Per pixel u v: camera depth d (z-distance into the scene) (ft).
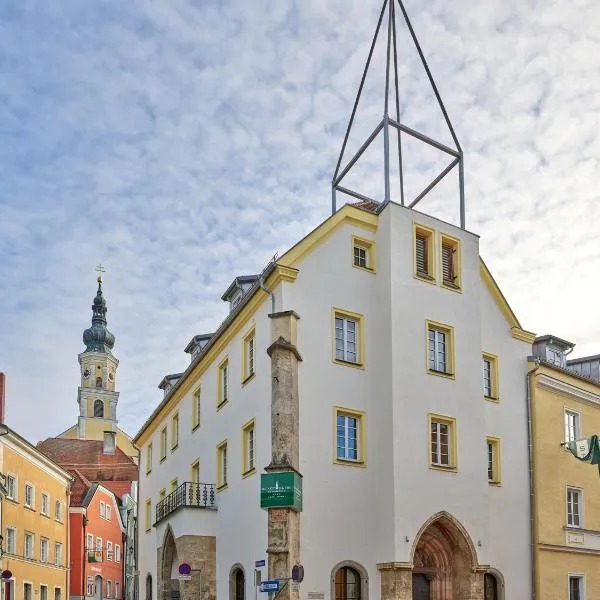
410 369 88.99
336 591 81.56
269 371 88.17
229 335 102.27
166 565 108.99
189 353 135.33
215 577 98.17
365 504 85.20
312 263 88.58
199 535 98.68
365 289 91.76
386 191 93.50
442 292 94.53
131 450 402.72
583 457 105.09
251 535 88.99
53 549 186.39
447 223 97.55
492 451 101.19
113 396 412.98
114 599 247.09
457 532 88.53
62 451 332.19
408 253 92.53
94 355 420.77
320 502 82.23
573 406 113.29
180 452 123.24
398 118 102.37
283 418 81.15
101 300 436.35
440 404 90.53
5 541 151.94
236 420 97.40
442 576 90.07
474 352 95.66
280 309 86.02
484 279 104.99
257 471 88.99
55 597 187.01
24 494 165.07
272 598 77.36
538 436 105.50
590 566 108.68
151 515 144.77
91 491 227.61
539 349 118.01
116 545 254.88
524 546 100.58
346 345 89.51
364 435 87.56
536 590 99.60
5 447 152.87
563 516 106.42
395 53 103.04
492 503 98.53
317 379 85.71
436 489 87.51
